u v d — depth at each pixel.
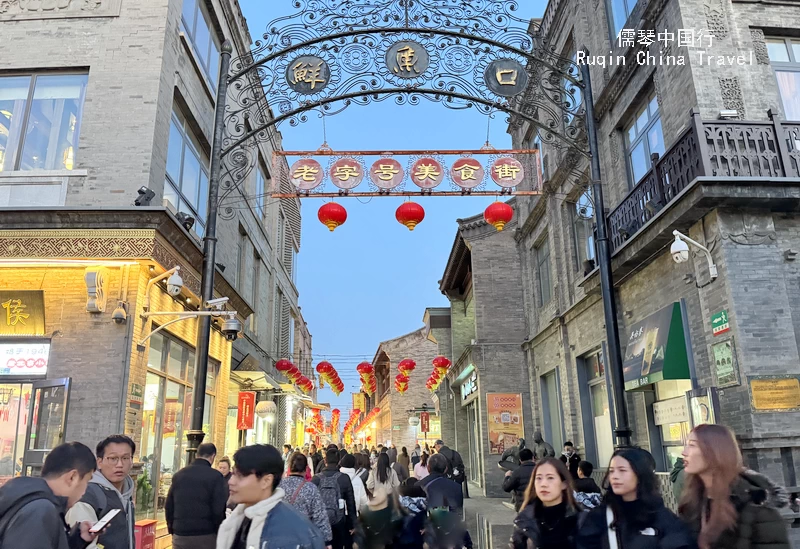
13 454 8.15
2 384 8.33
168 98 10.43
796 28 8.80
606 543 2.97
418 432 34.03
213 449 5.84
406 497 5.45
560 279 14.71
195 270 10.74
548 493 3.46
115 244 8.59
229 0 14.32
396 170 9.57
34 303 8.41
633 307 10.20
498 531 7.78
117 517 3.79
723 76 8.35
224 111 10.02
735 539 2.60
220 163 9.72
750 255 7.20
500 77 10.26
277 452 2.66
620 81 10.91
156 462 9.69
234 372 14.96
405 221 9.15
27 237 8.51
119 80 9.95
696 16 8.66
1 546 2.46
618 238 10.06
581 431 13.09
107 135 9.64
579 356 13.41
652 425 9.82
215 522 5.12
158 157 9.91
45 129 9.88
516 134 19.09
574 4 13.68
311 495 5.15
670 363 8.00
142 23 10.29
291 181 9.55
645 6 9.95
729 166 7.33
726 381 7.07
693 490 2.88
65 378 8.08
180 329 10.57
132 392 8.34
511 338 18.61
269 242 21.27
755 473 2.81
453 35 10.31
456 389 25.31
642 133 10.49
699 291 7.72
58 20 10.31
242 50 15.62
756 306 7.00
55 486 2.96
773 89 8.51
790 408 6.65
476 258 19.39
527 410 17.81
